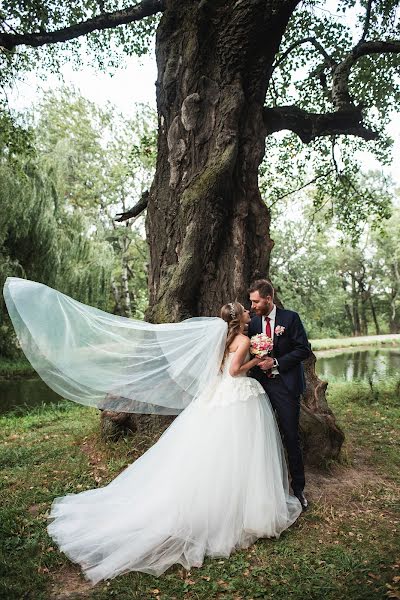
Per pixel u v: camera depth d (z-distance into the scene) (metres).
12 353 19.38
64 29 7.36
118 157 30.72
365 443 6.49
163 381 4.40
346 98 8.00
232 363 4.08
